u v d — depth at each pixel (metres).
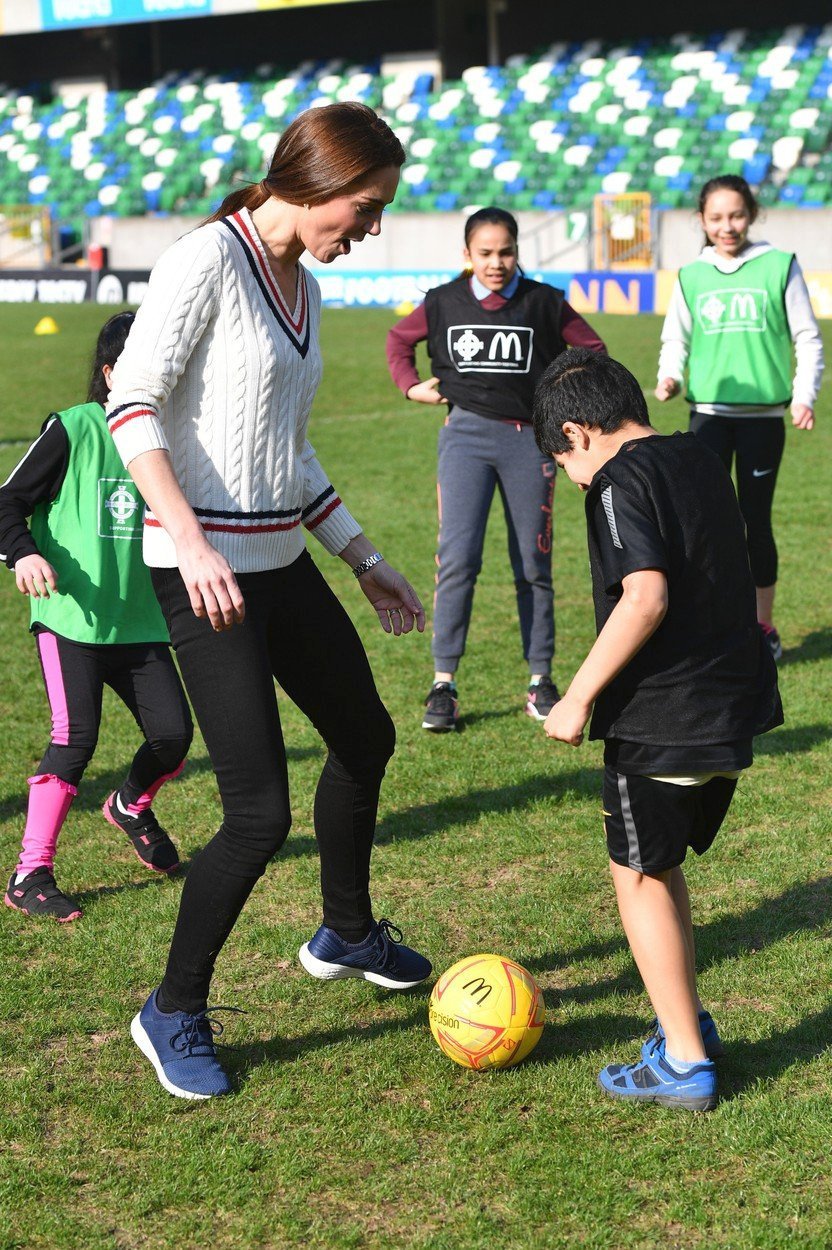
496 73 30.97
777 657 5.89
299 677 2.90
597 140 28.09
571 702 2.52
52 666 3.70
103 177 32.66
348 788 3.03
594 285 22.98
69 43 37.25
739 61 28.88
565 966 3.33
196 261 2.56
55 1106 2.78
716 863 3.87
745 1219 2.37
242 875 2.72
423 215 25.30
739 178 5.64
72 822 4.33
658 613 2.46
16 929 3.59
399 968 3.20
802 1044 2.94
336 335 19.42
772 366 5.64
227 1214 2.43
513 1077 2.84
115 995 3.21
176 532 2.50
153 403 2.55
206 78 35.47
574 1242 2.33
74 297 27.38
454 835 4.15
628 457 2.58
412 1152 2.58
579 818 4.25
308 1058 2.95
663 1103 2.71
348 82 32.47
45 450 3.60
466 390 5.13
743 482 5.80
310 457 3.12
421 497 9.52
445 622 5.13
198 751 5.00
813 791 4.41
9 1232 2.38
